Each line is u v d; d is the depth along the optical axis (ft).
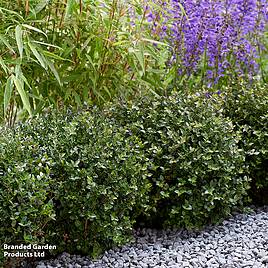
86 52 13.48
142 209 11.02
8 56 12.84
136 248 10.68
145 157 10.90
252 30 16.46
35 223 9.39
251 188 12.91
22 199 9.11
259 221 11.69
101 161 10.09
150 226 11.73
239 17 15.56
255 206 12.92
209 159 11.16
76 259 10.27
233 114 12.89
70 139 10.35
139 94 13.17
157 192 11.13
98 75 13.58
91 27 13.32
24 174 9.21
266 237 10.87
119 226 10.17
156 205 11.21
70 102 14.06
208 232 11.36
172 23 15.05
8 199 9.10
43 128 10.91
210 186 11.12
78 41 13.43
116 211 10.34
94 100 14.10
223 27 15.29
